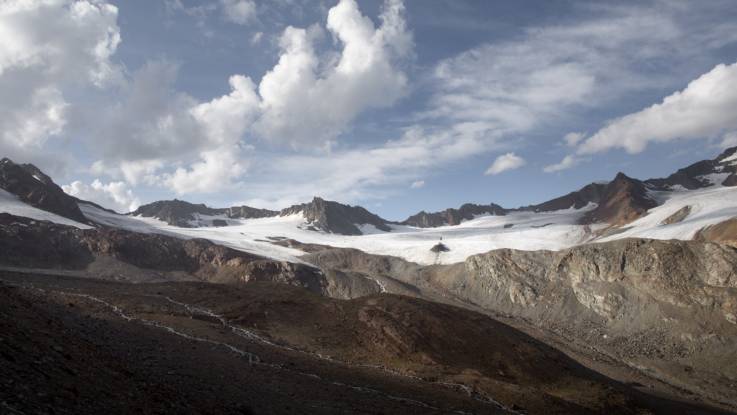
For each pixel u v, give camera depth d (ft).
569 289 626.64
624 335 507.71
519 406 158.92
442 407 137.18
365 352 203.41
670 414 215.10
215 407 84.12
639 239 602.85
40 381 57.21
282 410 99.09
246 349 164.04
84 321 133.28
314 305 248.93
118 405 61.87
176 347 138.41
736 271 495.41
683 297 510.58
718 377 399.85
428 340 214.48
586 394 197.16
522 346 227.20
